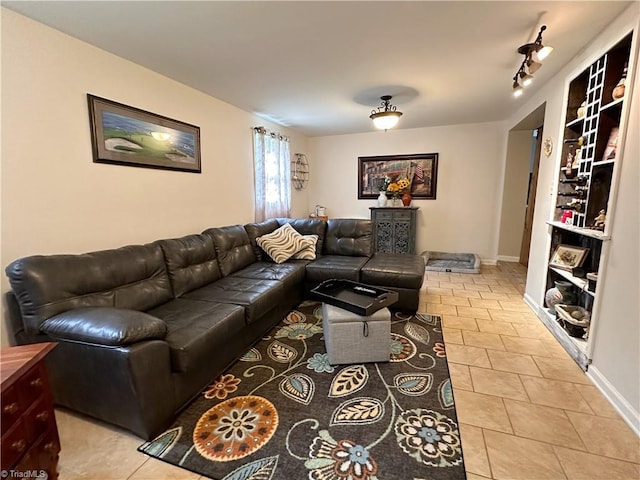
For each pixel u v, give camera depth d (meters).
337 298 2.33
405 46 2.18
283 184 4.85
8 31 1.68
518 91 2.43
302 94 3.26
